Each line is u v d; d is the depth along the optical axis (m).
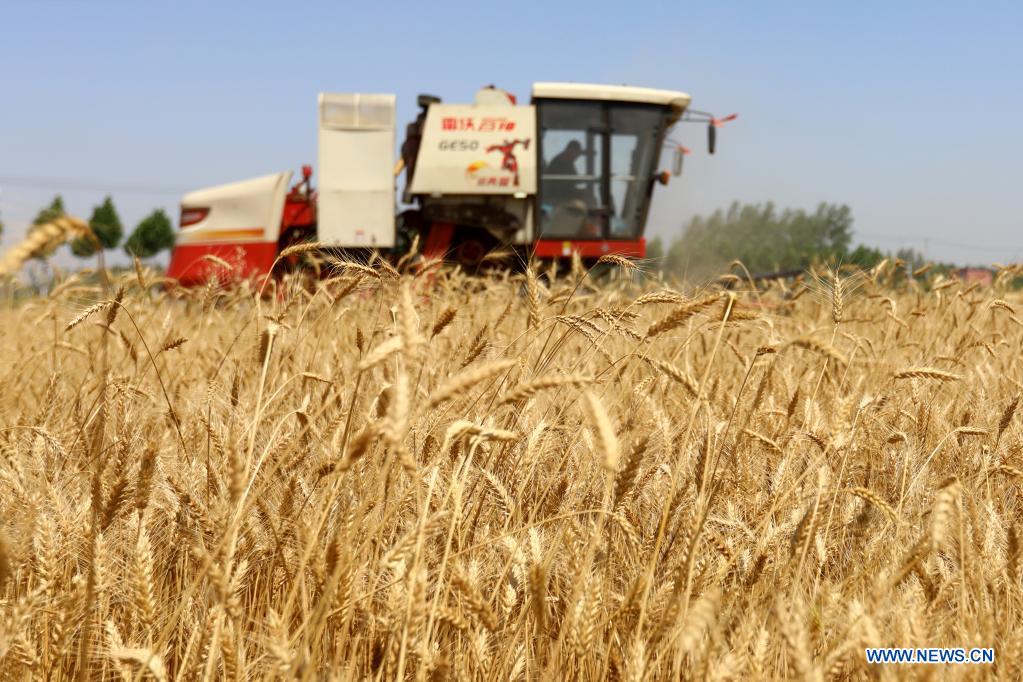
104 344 2.61
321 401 3.62
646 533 3.02
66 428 3.81
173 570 3.01
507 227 15.33
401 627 2.36
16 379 4.66
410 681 2.41
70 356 5.21
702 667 2.07
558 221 15.39
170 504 3.10
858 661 2.13
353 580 2.35
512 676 2.39
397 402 1.79
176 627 2.71
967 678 2.10
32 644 2.44
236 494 2.29
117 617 2.78
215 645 2.14
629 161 15.48
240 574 2.49
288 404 3.85
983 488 3.57
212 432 3.30
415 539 2.22
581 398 3.28
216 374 4.22
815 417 3.78
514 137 15.17
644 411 3.62
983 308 6.27
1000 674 2.20
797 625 1.82
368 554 2.59
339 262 4.18
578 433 3.23
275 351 4.13
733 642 2.38
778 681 2.16
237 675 2.19
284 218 16.19
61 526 2.74
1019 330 5.88
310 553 2.40
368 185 15.18
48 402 4.06
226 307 6.17
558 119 15.35
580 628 2.32
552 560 2.72
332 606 2.31
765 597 2.68
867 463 3.89
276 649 2.10
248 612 2.86
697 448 3.50
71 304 4.05
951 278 6.88
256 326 4.30
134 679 2.35
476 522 3.03
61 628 2.40
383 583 2.62
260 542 2.97
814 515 2.67
